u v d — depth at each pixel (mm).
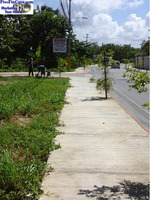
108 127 7199
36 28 41594
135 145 5707
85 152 5289
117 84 20891
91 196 3631
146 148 5516
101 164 4703
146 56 48156
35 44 42125
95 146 5648
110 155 5125
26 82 17344
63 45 37719
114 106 10438
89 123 7656
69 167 4582
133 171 4426
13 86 14359
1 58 41344
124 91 16344
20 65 41469
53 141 5789
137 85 4422
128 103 12031
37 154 5070
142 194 3699
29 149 5234
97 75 30375
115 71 40688
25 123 7320
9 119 7672
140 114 9648
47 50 41594
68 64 39656
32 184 3773
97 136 6375
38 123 7168
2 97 9977
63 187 3881
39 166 4391
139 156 5070
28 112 8438
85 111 9422
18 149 5199
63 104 10750
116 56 114938
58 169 4500
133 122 7770
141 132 6723
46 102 10375
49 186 3912
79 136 6379
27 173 3842
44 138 5855
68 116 8594
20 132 6285
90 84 19141
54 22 42188
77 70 43031
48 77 24406
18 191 3592
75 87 17188
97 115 8750
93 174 4309
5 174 3729
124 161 4836
